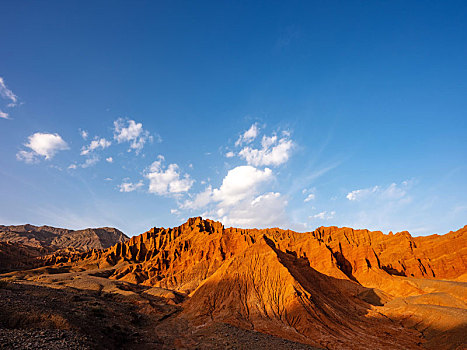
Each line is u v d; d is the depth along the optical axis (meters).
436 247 161.25
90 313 70.62
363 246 167.00
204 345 62.88
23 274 181.00
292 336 71.88
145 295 133.88
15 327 43.69
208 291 105.44
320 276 125.50
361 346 67.56
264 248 119.38
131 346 60.66
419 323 84.69
